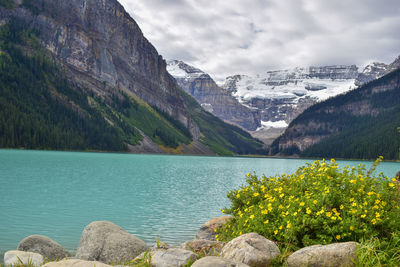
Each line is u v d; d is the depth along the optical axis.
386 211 7.62
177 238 16.42
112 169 63.69
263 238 7.32
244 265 5.98
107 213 21.61
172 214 22.16
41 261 8.77
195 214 22.42
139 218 20.62
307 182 10.21
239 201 12.05
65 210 21.95
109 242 10.44
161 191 33.97
